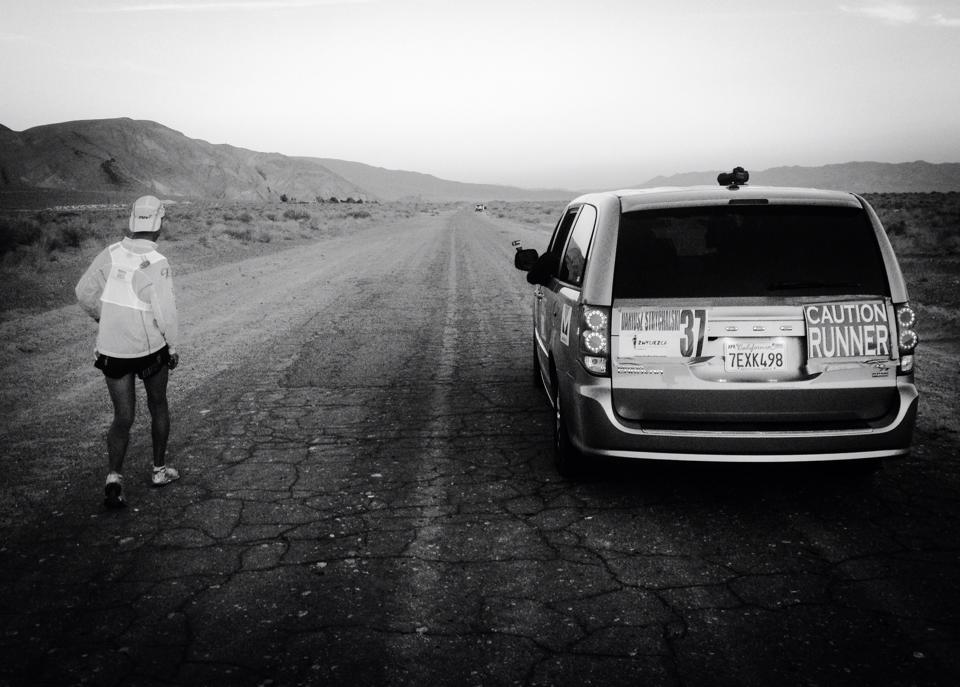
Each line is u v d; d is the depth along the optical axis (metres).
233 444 5.44
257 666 2.70
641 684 2.57
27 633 2.95
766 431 3.78
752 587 3.28
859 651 2.76
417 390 6.98
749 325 3.79
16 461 5.07
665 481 4.62
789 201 3.93
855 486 4.48
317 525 4.01
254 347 9.05
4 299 12.52
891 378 3.83
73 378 7.44
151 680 2.62
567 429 4.36
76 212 52.88
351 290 14.43
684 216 3.95
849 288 3.80
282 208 67.94
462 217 66.56
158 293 4.23
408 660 2.73
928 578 3.34
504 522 4.03
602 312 3.92
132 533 3.92
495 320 11.06
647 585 3.31
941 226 26.95
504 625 2.98
